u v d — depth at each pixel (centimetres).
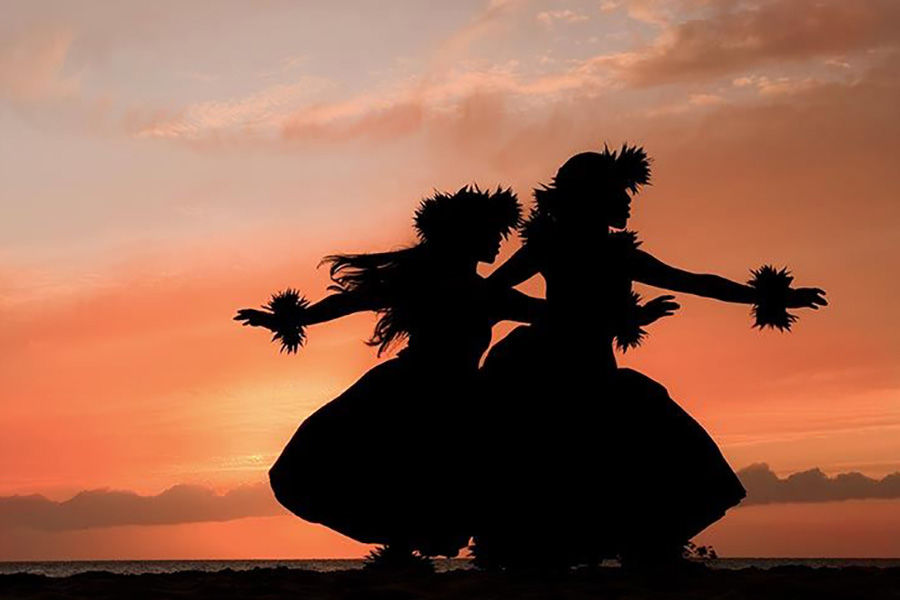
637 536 789
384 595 646
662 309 841
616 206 854
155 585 736
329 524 884
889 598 611
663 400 817
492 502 799
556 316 841
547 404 799
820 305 852
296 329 885
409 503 864
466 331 892
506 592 652
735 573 762
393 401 884
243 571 845
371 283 893
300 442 886
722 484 802
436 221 906
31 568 14800
